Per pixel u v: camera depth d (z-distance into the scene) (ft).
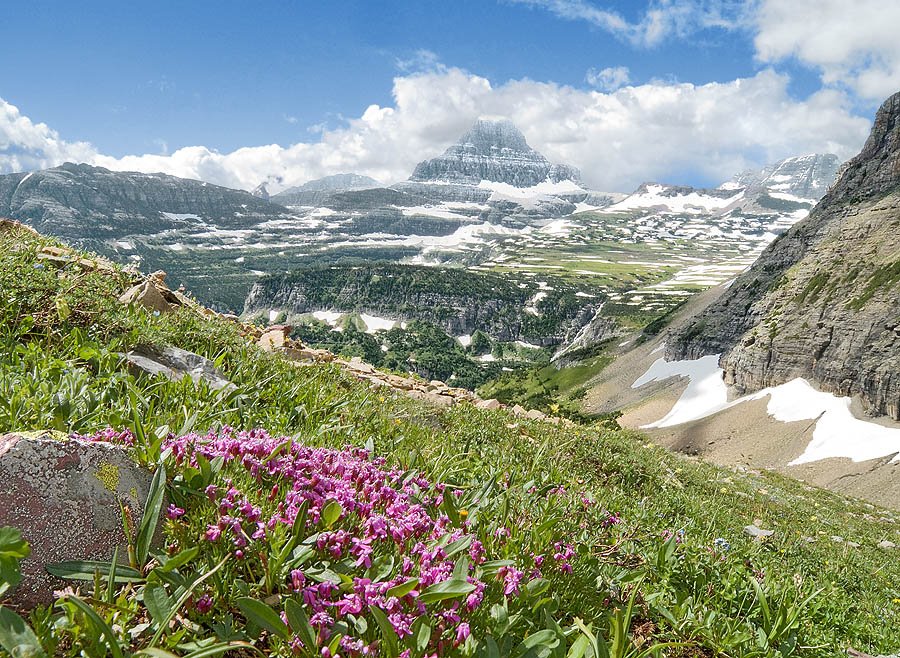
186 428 2.94
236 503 2.34
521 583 2.67
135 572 2.04
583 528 3.97
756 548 6.33
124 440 2.59
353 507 2.56
